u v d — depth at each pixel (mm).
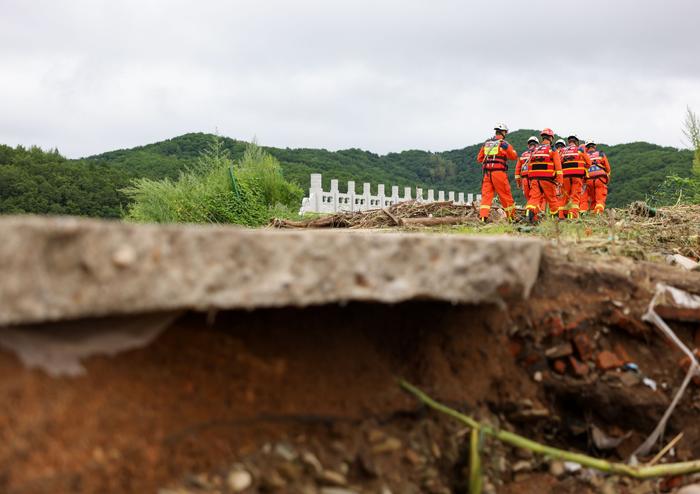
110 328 2229
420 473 2588
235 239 2053
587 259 3809
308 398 2508
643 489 2975
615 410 3195
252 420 2340
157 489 2014
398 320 2971
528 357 3162
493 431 2791
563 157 12312
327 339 2729
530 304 3229
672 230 6578
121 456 1990
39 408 1909
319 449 2402
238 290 2068
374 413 2627
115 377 2127
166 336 2365
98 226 1832
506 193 11383
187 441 2160
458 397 2910
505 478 2918
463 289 2562
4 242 1688
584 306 3309
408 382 2854
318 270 2207
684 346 3328
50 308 1773
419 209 12227
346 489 2336
